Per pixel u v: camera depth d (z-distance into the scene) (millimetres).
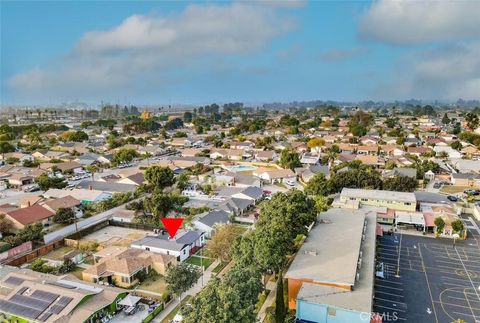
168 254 60969
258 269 45906
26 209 79000
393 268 57844
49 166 130875
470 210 86188
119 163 145000
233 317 34438
